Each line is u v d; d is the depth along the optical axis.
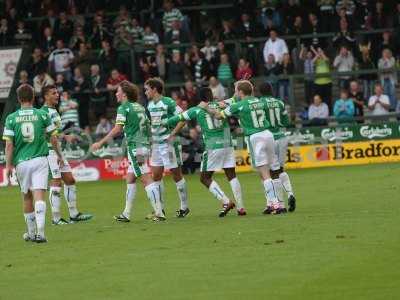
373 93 68.19
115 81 68.75
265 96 41.19
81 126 68.81
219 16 75.88
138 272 30.77
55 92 42.25
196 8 75.38
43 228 36.94
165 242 35.69
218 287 28.33
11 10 74.31
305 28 70.88
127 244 35.75
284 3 72.06
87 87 68.94
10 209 49.94
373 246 33.00
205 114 41.00
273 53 69.19
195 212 43.94
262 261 31.44
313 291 27.42
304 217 39.84
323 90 67.81
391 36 69.75
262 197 48.56
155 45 71.44
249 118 40.81
